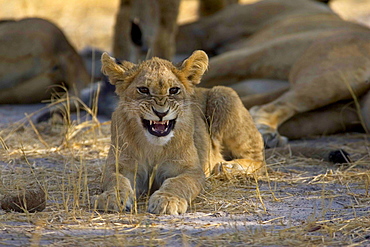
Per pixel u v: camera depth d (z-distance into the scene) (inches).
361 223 271.3
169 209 284.0
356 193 326.6
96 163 384.2
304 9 684.7
